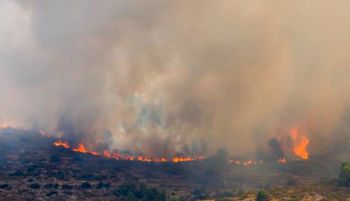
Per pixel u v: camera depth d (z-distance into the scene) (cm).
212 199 19962
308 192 18150
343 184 19012
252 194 19200
